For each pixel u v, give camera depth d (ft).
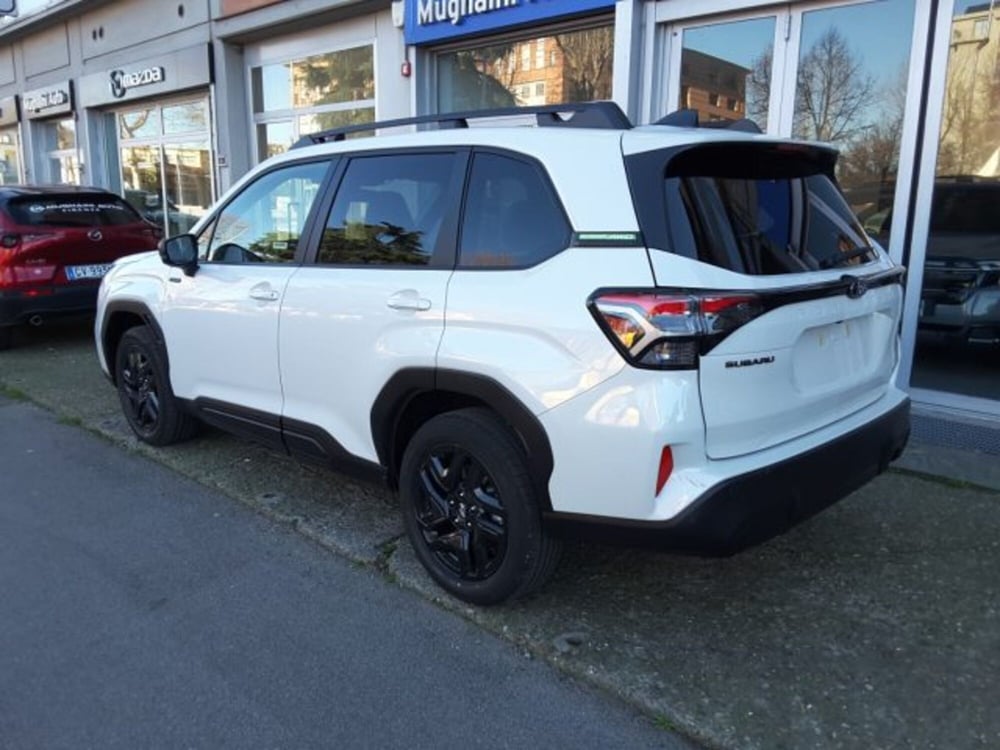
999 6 16.43
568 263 8.95
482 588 10.16
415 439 10.62
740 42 20.17
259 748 8.02
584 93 25.85
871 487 14.25
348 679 9.11
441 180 10.66
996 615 10.26
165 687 8.94
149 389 16.44
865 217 18.85
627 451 8.35
